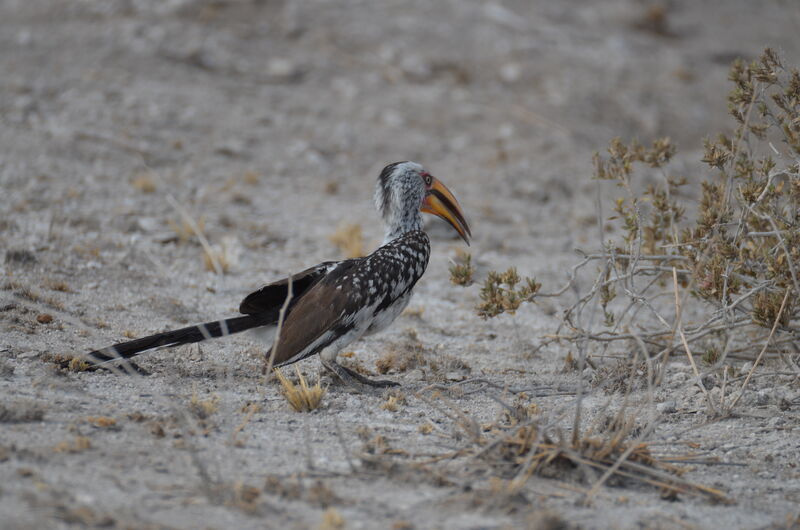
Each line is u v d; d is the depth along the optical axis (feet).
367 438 28.30
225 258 50.83
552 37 105.91
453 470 25.68
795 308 34.45
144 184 63.31
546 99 90.94
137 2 98.99
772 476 27.20
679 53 106.73
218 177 68.74
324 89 88.84
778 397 33.53
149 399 30.40
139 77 84.53
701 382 32.48
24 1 97.60
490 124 84.94
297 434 28.43
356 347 40.45
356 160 76.28
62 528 20.02
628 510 23.82
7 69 81.76
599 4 120.47
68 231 52.85
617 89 94.43
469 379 35.06
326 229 61.00
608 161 39.78
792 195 34.24
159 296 44.01
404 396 33.09
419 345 40.96
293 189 69.15
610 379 35.14
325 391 31.99
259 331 34.65
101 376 32.35
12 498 21.26
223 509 21.88
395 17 104.99
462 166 76.79
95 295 42.91
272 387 33.63
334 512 21.45
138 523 20.63
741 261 34.73
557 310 47.65
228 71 89.10
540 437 26.45
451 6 110.32
